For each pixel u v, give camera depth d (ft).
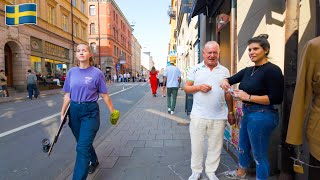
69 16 119.96
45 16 96.32
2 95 63.52
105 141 20.25
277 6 14.42
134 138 21.07
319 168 8.31
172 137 21.27
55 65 106.32
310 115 7.77
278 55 14.39
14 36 76.84
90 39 217.36
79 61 12.73
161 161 15.75
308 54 7.56
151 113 33.53
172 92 32.96
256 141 11.05
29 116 34.37
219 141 12.66
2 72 63.31
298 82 7.82
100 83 12.64
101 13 217.36
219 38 34.27
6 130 25.95
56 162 16.92
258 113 10.86
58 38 107.76
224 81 11.82
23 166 16.26
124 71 285.84
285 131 10.94
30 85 60.13
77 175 11.56
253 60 11.12
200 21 50.57
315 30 10.71
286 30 10.69
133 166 15.02
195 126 12.59
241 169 12.98
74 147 20.15
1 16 71.10
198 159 12.85
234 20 20.03
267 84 10.63
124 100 53.11
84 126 12.18
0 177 14.62
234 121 13.61
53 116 34.14
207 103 12.29
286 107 10.77
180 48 99.71
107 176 13.69
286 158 11.12
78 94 12.28
